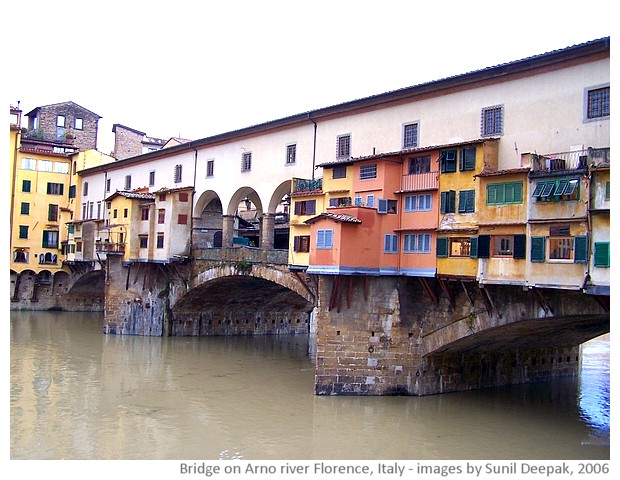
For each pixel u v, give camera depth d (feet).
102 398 105.60
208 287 160.45
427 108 103.71
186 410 98.53
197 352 152.35
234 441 83.66
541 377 123.95
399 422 91.66
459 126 98.43
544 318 86.74
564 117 85.35
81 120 259.60
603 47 80.53
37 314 221.66
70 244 222.48
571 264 78.07
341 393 102.78
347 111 117.29
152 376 123.75
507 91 92.43
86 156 228.43
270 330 190.90
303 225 119.14
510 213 85.05
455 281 96.48
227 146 151.43
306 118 125.39
